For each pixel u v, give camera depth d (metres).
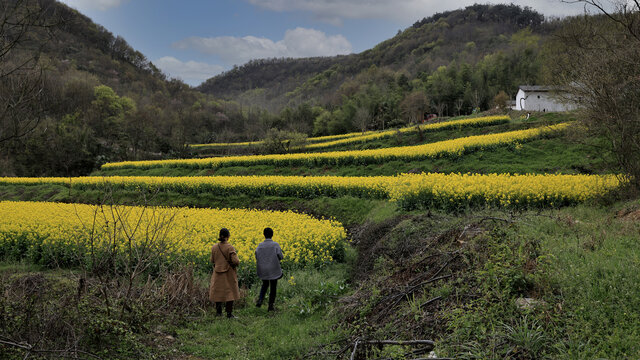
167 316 6.18
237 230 11.46
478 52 152.75
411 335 4.44
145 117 74.88
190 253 9.34
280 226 11.98
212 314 6.78
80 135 50.50
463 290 4.83
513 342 3.71
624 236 5.70
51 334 4.74
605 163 10.59
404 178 13.96
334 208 17.20
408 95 80.69
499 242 5.73
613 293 3.98
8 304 4.75
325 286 7.40
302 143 43.44
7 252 11.59
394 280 6.28
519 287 4.52
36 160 43.75
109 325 4.98
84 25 134.88
